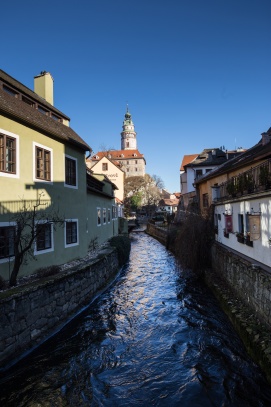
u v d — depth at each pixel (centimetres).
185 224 1809
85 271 1207
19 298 771
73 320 1043
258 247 1035
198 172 3416
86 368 742
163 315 1095
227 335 896
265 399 613
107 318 1070
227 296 1141
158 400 623
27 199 1051
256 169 1064
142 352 825
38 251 1105
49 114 1501
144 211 7806
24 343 786
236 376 693
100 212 2161
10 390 652
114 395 640
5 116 959
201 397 628
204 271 1611
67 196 1342
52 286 935
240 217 1280
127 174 9594
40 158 1148
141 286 1516
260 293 865
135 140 11581
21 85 1346
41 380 688
